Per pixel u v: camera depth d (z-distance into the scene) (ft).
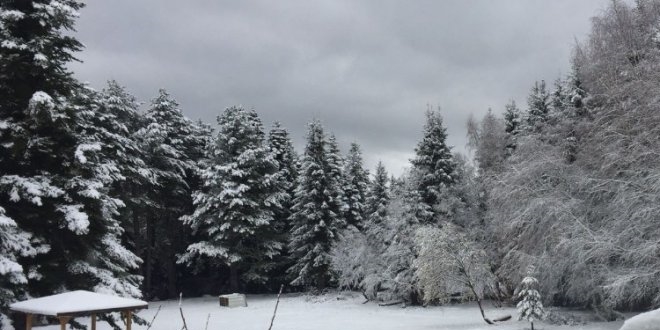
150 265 141.08
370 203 141.90
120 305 41.22
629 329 11.93
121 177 96.32
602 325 69.72
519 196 81.15
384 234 124.98
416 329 74.84
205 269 167.12
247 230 134.62
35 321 54.75
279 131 177.27
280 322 89.45
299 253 145.69
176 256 147.64
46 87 55.83
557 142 87.35
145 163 132.87
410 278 112.57
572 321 73.36
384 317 94.02
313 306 118.42
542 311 67.31
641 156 65.10
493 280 98.48
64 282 57.47
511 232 84.58
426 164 122.42
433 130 123.44
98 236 61.93
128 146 119.34
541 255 75.92
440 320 86.12
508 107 136.15
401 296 120.26
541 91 132.46
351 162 184.75
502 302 105.40
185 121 154.92
